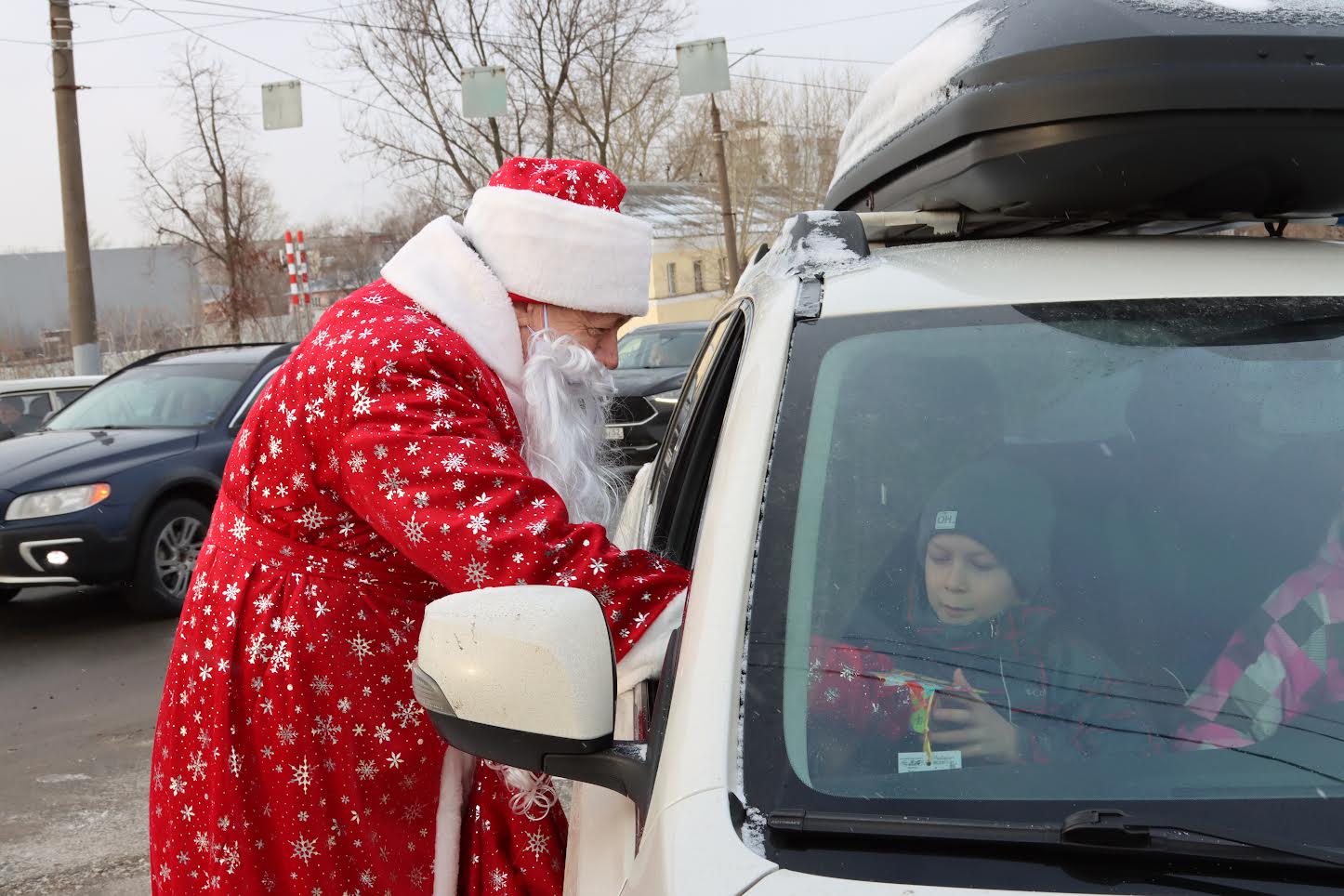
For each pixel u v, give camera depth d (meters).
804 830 1.22
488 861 1.80
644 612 1.66
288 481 1.75
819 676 1.39
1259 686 1.40
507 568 1.63
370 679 1.76
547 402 1.87
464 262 1.85
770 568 1.49
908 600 1.47
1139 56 1.85
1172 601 1.47
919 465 1.59
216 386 7.95
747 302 2.39
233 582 1.78
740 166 45.34
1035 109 1.90
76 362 17.03
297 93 20.02
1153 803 1.29
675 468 2.79
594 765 1.40
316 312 37.16
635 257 1.93
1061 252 1.98
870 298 1.85
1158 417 1.63
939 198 2.27
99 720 5.57
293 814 1.74
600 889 1.40
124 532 7.01
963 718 1.36
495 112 21.25
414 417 1.68
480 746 1.40
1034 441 1.61
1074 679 1.40
